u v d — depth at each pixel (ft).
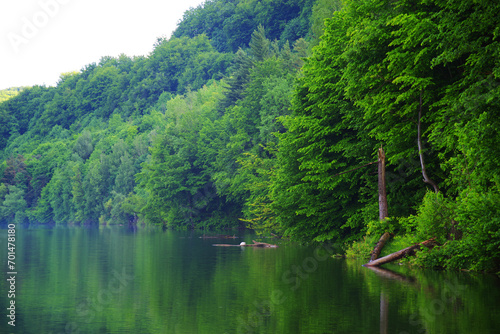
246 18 642.22
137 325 35.78
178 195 266.57
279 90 187.93
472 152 55.62
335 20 96.68
